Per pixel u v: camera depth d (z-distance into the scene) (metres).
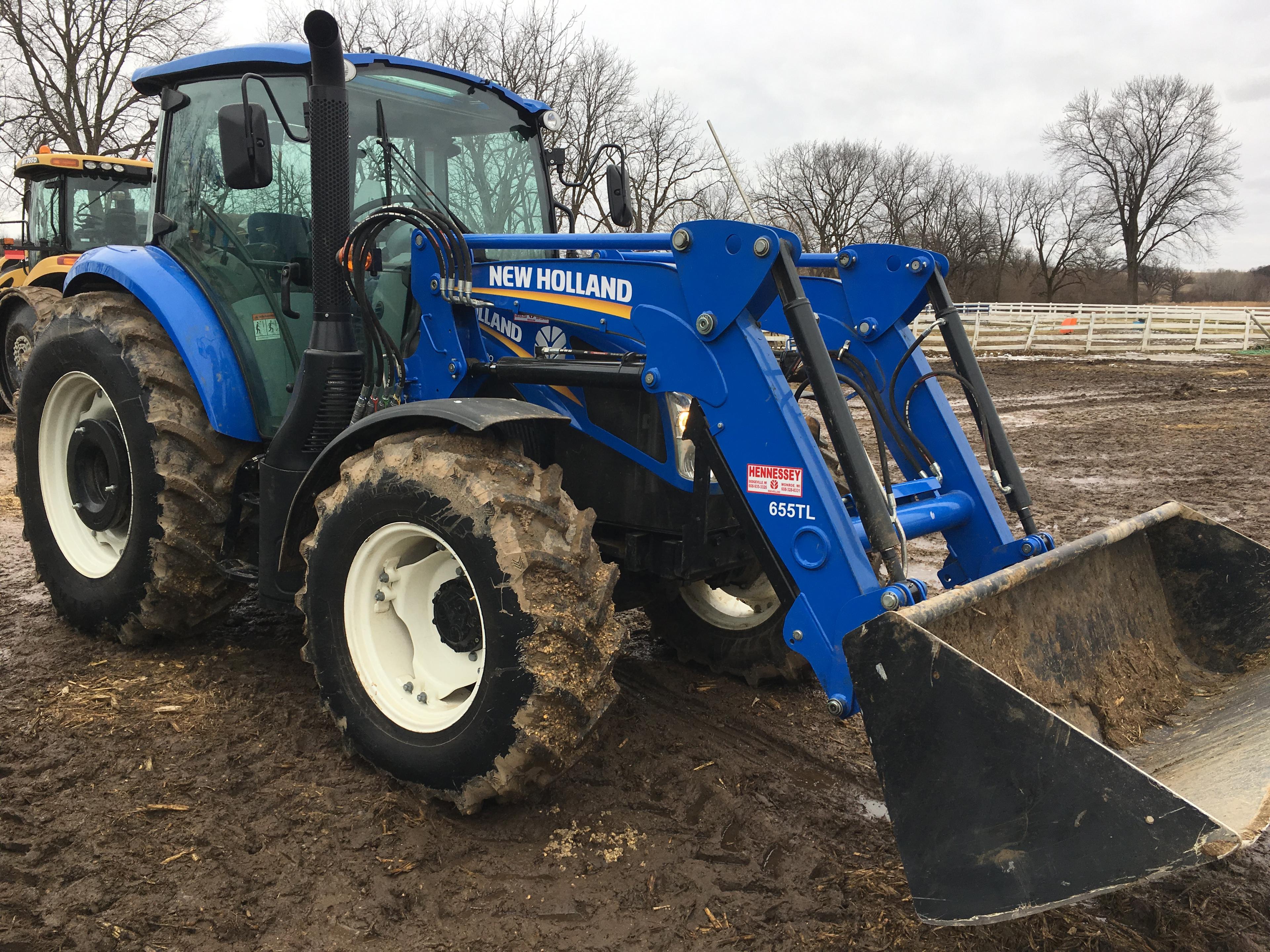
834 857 2.65
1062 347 25.16
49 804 2.78
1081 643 2.88
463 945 2.24
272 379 3.75
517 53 25.44
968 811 2.05
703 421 2.79
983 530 3.15
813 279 3.53
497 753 2.59
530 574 2.56
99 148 25.77
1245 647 3.04
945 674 2.08
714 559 3.31
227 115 3.03
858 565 2.50
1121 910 2.42
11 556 5.50
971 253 51.69
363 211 3.60
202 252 3.87
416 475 2.73
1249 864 2.64
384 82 3.71
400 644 3.00
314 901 2.38
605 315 2.96
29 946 2.18
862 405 12.01
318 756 3.11
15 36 24.64
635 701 3.75
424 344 3.34
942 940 2.28
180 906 2.34
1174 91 50.47
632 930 2.31
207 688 3.64
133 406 3.66
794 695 3.86
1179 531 3.20
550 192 4.44
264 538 3.41
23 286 10.12
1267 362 21.52
